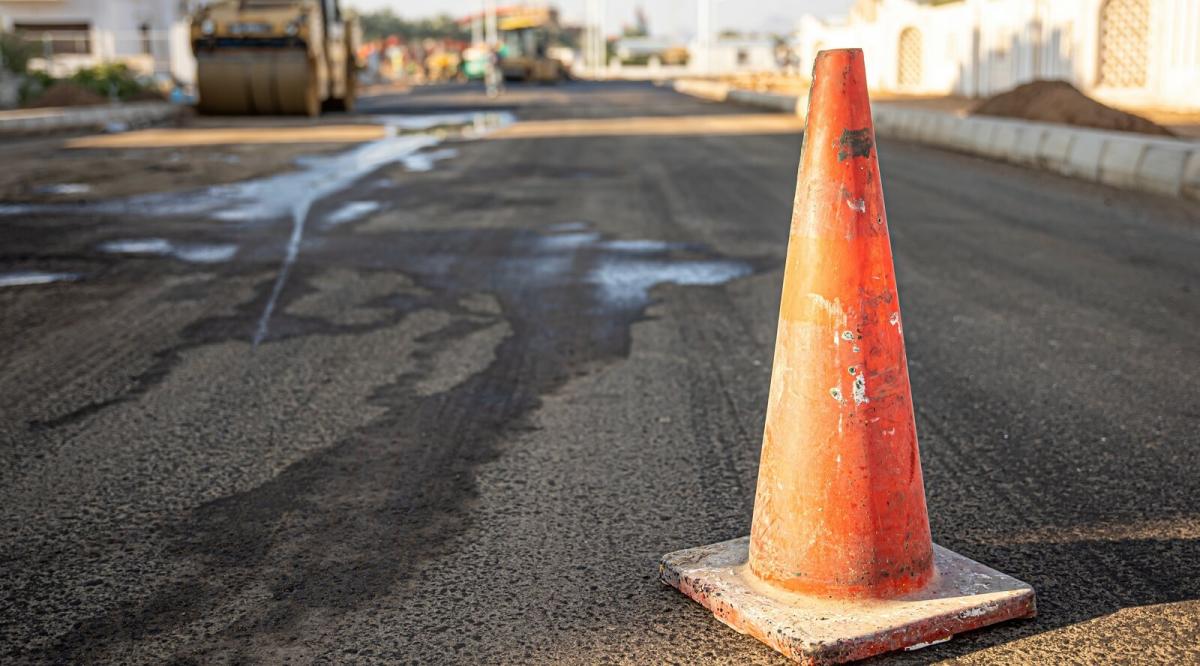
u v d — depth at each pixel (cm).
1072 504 308
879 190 234
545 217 905
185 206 952
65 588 258
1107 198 1035
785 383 238
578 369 455
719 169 1318
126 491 321
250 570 268
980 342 502
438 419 389
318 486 324
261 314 551
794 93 3231
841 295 230
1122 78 2266
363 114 2700
